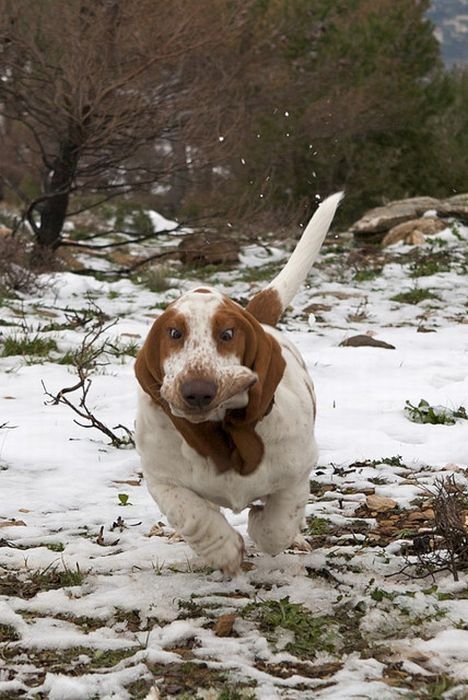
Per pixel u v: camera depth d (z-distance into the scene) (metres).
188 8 18.45
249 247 22.17
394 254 20.27
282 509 5.05
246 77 22.52
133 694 3.98
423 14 28.23
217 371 4.29
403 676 4.11
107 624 4.73
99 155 19.33
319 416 9.02
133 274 19.95
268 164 24.91
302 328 14.23
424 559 5.33
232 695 3.92
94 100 18.03
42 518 6.33
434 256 19.84
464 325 14.62
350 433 8.26
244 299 16.41
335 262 19.75
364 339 12.68
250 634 4.54
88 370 10.92
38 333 12.71
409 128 27.02
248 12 21.45
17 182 28.84
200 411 4.29
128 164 20.28
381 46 26.48
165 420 4.79
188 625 4.59
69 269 19.67
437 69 28.62
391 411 9.23
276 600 4.91
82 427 8.62
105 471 7.42
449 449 7.82
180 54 18.27
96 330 13.15
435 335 13.59
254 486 4.84
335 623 4.62
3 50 18.39
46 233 19.67
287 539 5.09
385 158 26.58
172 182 21.30
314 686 4.04
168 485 4.99
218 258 20.41
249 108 23.36
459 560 5.34
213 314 4.41
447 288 17.42
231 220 19.97
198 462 4.78
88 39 18.30
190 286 17.95
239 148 20.61
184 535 4.95
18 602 4.92
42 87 18.66
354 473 7.23
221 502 4.98
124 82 18.03
